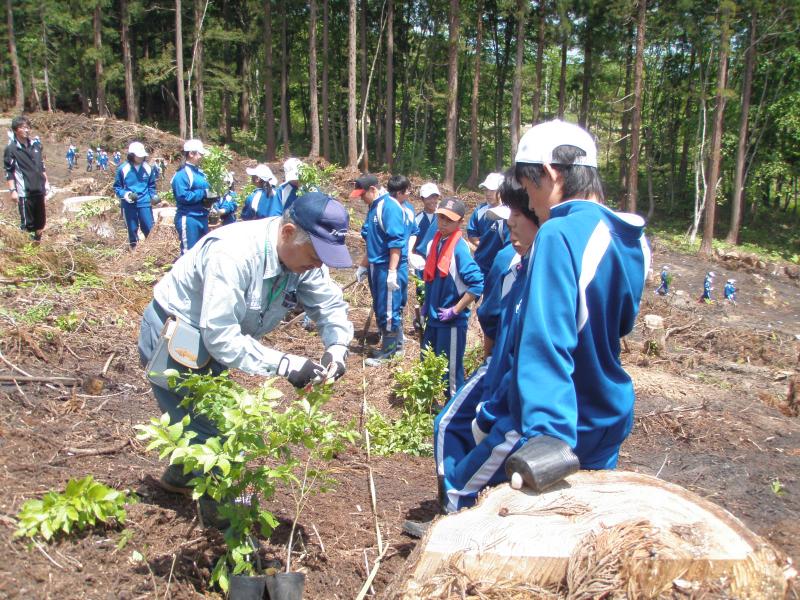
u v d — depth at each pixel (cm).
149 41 4609
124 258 995
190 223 1012
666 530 186
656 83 4066
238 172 2812
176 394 316
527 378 210
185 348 304
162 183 2606
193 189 1004
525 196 282
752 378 955
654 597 170
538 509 203
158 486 360
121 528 309
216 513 322
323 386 297
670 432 631
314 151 3297
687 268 2480
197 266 300
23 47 4259
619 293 228
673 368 927
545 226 225
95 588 267
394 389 643
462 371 612
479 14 3481
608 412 238
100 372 529
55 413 440
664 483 218
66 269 762
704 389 784
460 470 263
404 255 773
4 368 498
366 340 857
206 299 287
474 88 3500
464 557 188
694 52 3638
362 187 763
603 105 3509
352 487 426
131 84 3828
